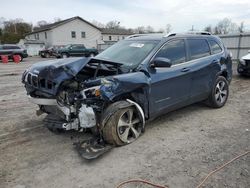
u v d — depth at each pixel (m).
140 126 4.18
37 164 3.48
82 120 3.72
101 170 3.31
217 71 5.61
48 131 4.63
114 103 3.84
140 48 4.59
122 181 3.07
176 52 4.74
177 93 4.69
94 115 3.70
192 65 4.94
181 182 3.02
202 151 3.77
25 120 5.28
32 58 31.41
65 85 3.77
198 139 4.20
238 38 18.34
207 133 4.44
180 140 4.16
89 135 4.39
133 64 4.23
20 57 24.53
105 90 3.62
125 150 3.83
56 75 3.69
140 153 3.74
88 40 46.75
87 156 3.51
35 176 3.21
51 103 3.89
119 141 3.89
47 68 3.82
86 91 3.75
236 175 3.14
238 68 10.54
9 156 3.72
